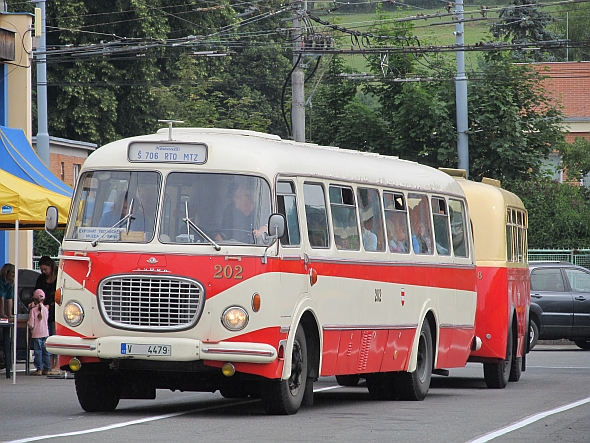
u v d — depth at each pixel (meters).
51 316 35.34
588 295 51.44
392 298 27.16
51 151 77.12
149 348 21.66
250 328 21.69
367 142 65.88
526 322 36.97
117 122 90.38
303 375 23.30
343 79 66.38
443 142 64.38
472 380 36.31
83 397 23.41
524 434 20.27
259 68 104.88
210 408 24.64
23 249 44.94
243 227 22.12
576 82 114.81
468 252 32.22
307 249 23.41
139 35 89.00
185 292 21.77
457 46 50.19
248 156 22.50
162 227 22.20
